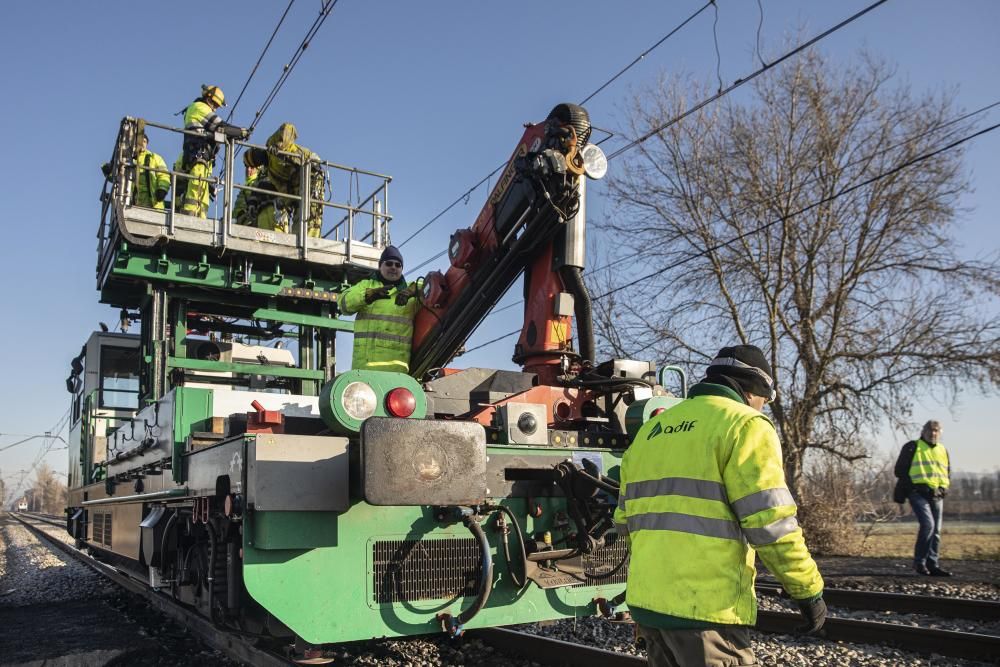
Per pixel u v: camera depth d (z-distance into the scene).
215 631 5.68
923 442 9.81
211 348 8.22
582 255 5.18
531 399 5.11
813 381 16.33
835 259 16.69
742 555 2.46
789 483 16.06
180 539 5.85
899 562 11.54
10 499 178.38
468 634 5.71
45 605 8.85
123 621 7.29
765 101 17.47
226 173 8.18
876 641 5.63
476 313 5.62
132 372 10.73
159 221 7.76
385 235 9.47
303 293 8.39
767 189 17.17
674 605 2.45
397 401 4.13
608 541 5.02
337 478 4.07
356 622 4.09
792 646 5.64
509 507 4.63
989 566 10.58
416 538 4.33
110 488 8.56
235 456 4.16
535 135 5.14
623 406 5.37
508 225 5.24
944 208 15.95
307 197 8.71
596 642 5.58
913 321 15.82
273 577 3.93
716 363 2.86
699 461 2.52
